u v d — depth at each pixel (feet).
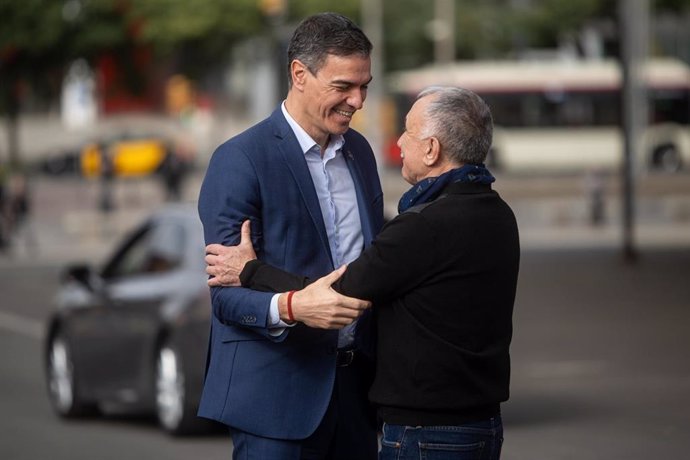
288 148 19.39
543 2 246.06
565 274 91.50
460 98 18.45
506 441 38.70
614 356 56.34
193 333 39.22
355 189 20.07
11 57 217.56
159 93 270.26
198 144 240.53
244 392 19.20
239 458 19.56
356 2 231.30
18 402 49.65
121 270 44.01
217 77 274.77
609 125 222.69
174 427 40.01
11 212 123.34
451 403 18.07
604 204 143.23
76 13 215.10
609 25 250.37
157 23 213.46
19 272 108.06
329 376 19.30
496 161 222.48
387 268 18.02
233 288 18.93
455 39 245.24
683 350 57.62
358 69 19.02
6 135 264.31
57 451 38.73
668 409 43.60
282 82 137.39
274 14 138.41
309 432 19.12
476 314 18.20
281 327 18.65
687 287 82.12
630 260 99.19
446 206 18.19
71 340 45.29
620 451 36.76
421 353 18.08
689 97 223.10
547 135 222.28
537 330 65.21
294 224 19.29
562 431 40.11
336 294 18.15
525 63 235.61
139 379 41.93
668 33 274.36
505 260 18.42
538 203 142.31
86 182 210.38
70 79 223.51
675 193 165.17
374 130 202.59
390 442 18.31
